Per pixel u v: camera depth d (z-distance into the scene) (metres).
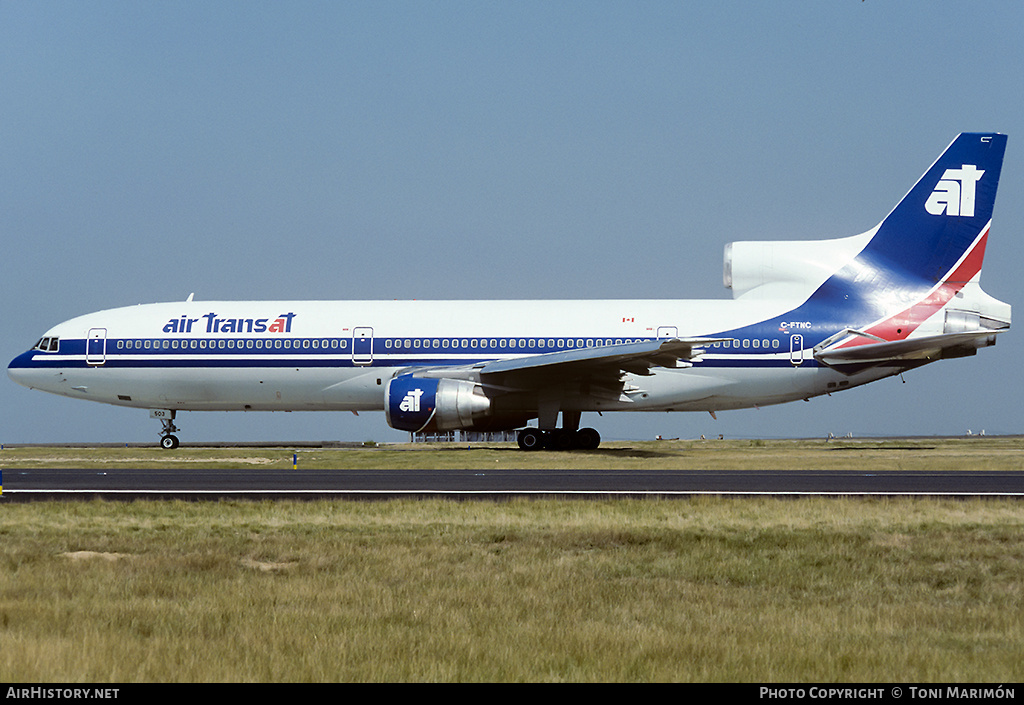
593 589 46.16
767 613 42.09
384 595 44.09
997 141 136.88
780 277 139.38
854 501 72.50
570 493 80.06
